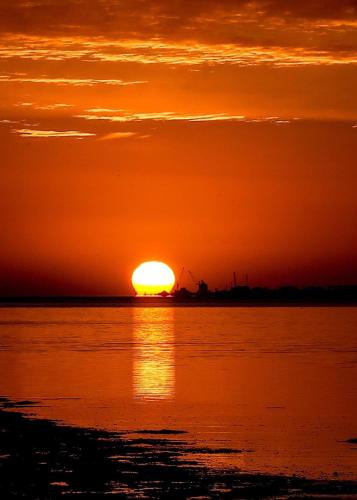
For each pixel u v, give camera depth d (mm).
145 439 95438
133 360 194625
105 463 83062
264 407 120312
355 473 80562
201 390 138875
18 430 100438
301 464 84125
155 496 72250
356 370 172750
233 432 100688
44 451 88312
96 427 103000
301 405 122562
